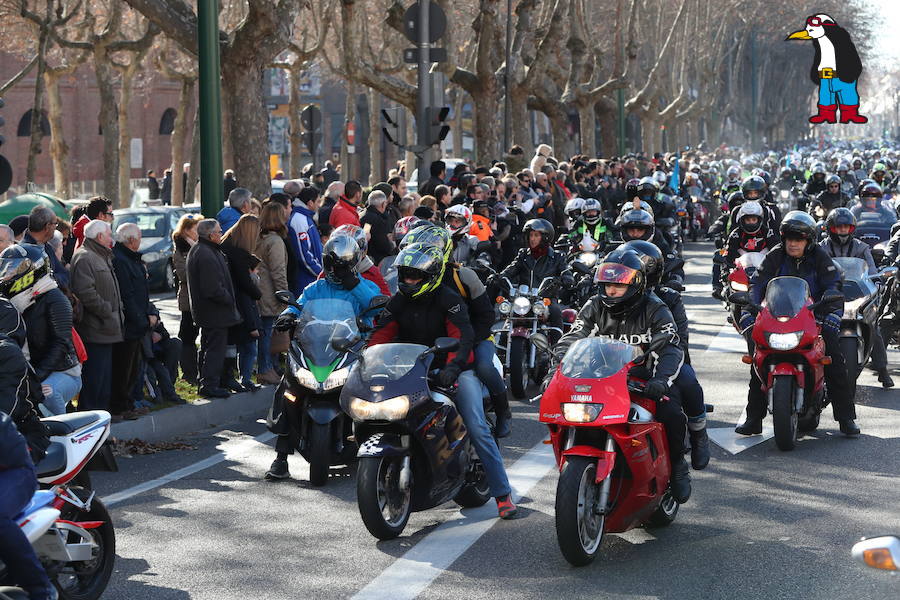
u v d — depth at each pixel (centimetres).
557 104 9844
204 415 2705
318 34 9356
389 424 1772
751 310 2414
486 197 3847
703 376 3191
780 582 1556
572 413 1605
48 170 14138
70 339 2050
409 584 1566
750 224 3028
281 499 2036
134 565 1667
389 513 1791
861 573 1588
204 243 2764
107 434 1545
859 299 2772
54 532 1404
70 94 14262
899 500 1959
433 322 1881
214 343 2775
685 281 5744
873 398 2866
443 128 4569
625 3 14138
